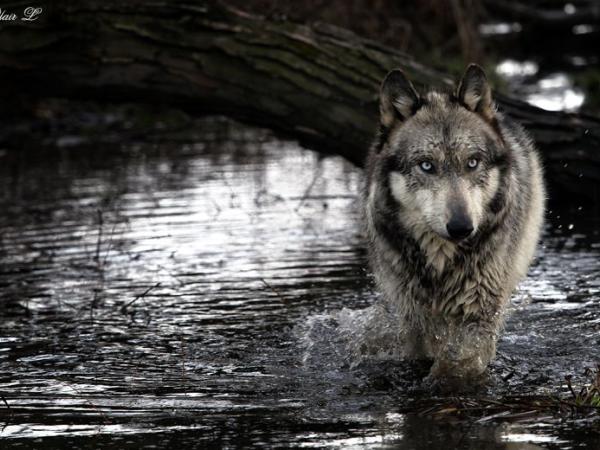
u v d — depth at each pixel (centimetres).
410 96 1480
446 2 3653
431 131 1405
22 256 2153
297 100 2245
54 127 3750
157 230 2350
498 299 1466
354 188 2803
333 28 2319
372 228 1523
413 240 1451
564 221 2353
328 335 1633
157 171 3048
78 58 2286
